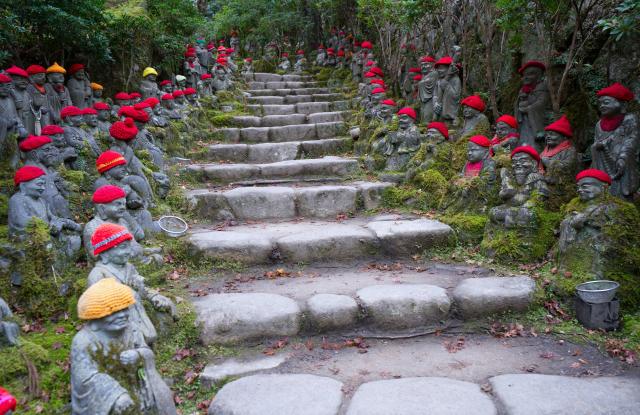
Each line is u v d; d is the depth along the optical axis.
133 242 3.94
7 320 2.94
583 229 3.92
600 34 5.66
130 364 2.33
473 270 4.43
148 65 9.05
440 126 6.30
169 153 7.48
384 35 10.55
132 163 5.17
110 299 2.28
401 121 6.93
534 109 5.58
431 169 6.12
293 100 11.36
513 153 4.65
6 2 5.63
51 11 5.88
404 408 2.57
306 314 3.58
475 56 7.64
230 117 9.53
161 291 3.86
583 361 3.15
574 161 4.64
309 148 8.28
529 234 4.46
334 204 6.16
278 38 16.84
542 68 5.57
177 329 3.32
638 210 4.21
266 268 4.62
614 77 5.32
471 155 5.52
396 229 5.01
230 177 7.02
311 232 5.01
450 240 4.98
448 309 3.72
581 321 3.62
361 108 9.25
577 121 5.51
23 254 3.53
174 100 8.83
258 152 8.14
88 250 3.40
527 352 3.31
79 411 2.27
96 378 2.24
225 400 2.72
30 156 4.16
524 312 3.76
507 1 5.47
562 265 4.00
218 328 3.40
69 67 7.16
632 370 3.03
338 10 13.49
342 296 3.78
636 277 3.72
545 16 5.79
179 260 4.56
